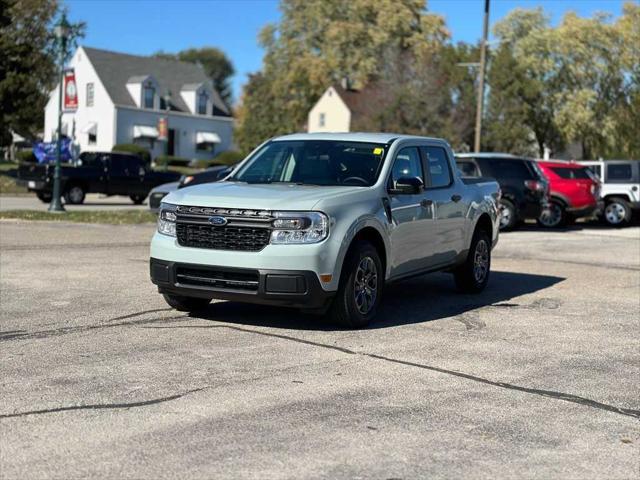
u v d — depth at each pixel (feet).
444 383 19.62
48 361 20.56
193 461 14.14
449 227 31.04
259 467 13.94
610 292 35.19
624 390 19.61
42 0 137.18
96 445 14.76
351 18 204.33
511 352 23.16
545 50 158.30
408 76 147.02
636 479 14.03
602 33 161.27
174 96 222.07
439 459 14.62
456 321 27.63
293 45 207.41
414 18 203.00
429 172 30.53
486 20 101.40
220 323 25.68
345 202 24.75
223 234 23.97
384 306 30.32
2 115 117.39
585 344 24.61
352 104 197.06
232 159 202.90
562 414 17.56
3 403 17.02
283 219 23.43
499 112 142.41
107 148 204.74
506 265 44.70
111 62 213.25
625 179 79.46
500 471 14.15
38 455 14.21
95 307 27.84
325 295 23.81
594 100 159.53
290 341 23.47
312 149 28.55
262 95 215.31
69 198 88.17
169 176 95.86
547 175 74.84
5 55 114.32
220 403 17.44
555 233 68.28
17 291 30.68
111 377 19.20
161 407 17.04
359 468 14.05
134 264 38.81
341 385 19.11
